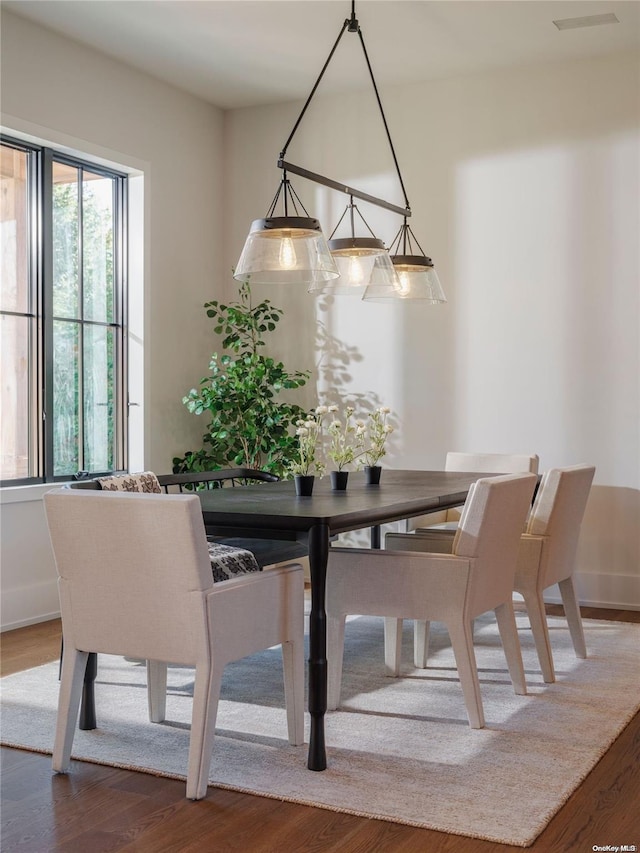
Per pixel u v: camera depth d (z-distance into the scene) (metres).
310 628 2.88
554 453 5.46
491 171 5.61
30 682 3.79
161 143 5.76
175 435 5.92
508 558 3.45
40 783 2.77
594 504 5.37
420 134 5.80
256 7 4.66
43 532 4.96
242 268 3.43
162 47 5.19
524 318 5.53
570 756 2.95
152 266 5.72
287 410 5.81
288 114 6.18
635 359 5.26
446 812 2.54
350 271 4.07
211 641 2.63
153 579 2.66
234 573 3.46
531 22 4.85
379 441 4.30
